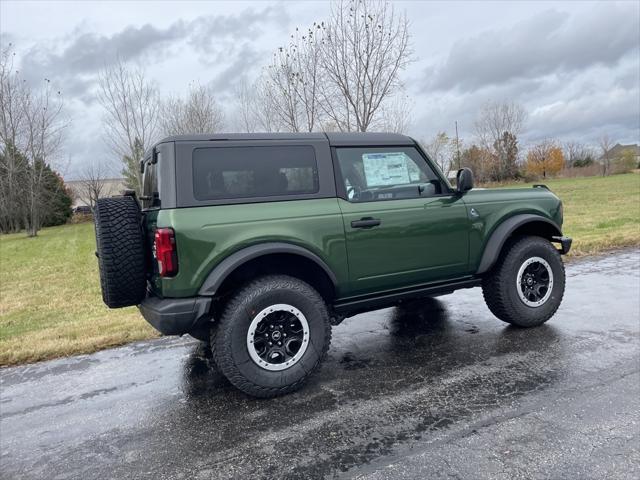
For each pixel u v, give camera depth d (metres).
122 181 42.00
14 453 2.71
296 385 3.27
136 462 2.54
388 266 3.67
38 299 8.02
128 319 5.57
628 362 3.32
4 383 3.83
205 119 19.22
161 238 2.94
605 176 51.06
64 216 44.69
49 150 27.31
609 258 7.34
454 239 3.95
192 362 4.04
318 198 3.45
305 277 3.63
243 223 3.14
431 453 2.39
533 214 4.34
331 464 2.38
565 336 3.96
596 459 2.24
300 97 9.74
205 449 2.62
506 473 2.18
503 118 45.72
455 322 4.64
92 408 3.25
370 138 3.77
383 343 4.17
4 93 25.23
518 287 4.17
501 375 3.27
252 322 3.14
